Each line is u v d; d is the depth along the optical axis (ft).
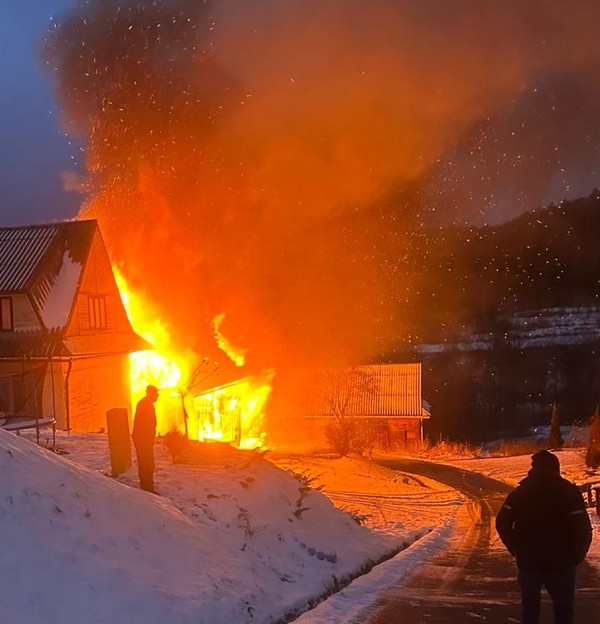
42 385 82.43
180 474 37.65
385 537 43.37
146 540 24.81
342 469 92.94
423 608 24.39
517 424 232.32
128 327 98.17
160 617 19.57
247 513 33.53
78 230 90.12
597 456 97.40
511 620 22.68
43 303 84.99
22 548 20.13
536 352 266.16
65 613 18.06
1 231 90.89
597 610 23.63
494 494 81.97
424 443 162.09
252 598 23.77
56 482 25.43
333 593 29.12
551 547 17.88
